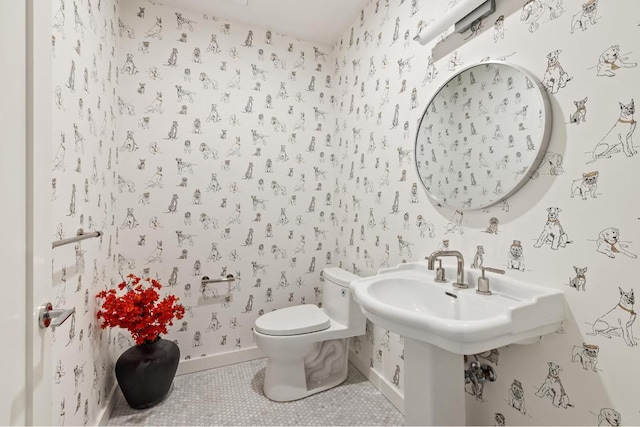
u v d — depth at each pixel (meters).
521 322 0.81
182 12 1.94
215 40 2.02
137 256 1.84
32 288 0.58
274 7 1.94
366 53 1.93
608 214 0.78
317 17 2.05
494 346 0.80
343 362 1.89
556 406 0.89
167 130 1.90
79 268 1.18
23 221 0.56
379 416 1.54
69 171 1.08
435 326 0.80
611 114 0.77
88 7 1.25
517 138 0.99
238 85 2.08
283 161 2.22
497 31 1.08
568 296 0.86
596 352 0.80
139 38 1.84
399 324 0.91
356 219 2.06
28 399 0.57
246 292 2.11
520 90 0.98
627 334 0.74
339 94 2.30
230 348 2.07
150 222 1.87
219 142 2.03
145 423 1.48
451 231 1.29
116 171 1.74
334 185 2.38
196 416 1.54
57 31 0.98
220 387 1.79
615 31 0.76
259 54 2.14
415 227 1.51
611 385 0.77
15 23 0.53
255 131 2.13
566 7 0.87
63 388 1.04
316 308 1.98
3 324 0.50
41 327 0.61
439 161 1.33
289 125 2.24
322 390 1.76
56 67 0.97
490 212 1.11
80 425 1.20
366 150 1.94
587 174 0.82
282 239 2.22
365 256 1.94
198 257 1.98
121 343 1.81
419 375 1.05
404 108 1.58
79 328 1.19
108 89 1.56
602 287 0.79
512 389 1.02
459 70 1.24
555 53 0.90
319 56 2.34
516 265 1.02
